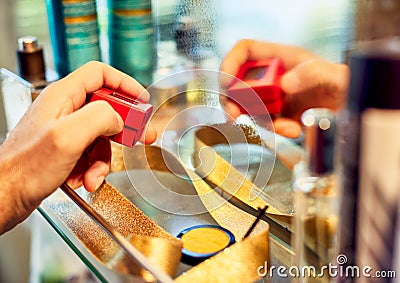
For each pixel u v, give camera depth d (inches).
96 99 18.4
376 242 11.1
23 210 17.3
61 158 15.8
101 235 16.0
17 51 26.1
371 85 10.2
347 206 11.7
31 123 16.9
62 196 18.5
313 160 14.0
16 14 29.8
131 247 14.6
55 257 30.3
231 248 15.2
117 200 18.0
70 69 26.2
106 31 27.0
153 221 17.3
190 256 15.2
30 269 33.3
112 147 20.3
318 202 14.2
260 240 15.5
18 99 26.3
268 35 18.8
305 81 16.9
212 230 16.8
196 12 22.5
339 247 12.4
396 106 10.1
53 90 17.6
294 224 15.4
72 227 16.9
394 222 10.8
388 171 10.5
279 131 17.7
